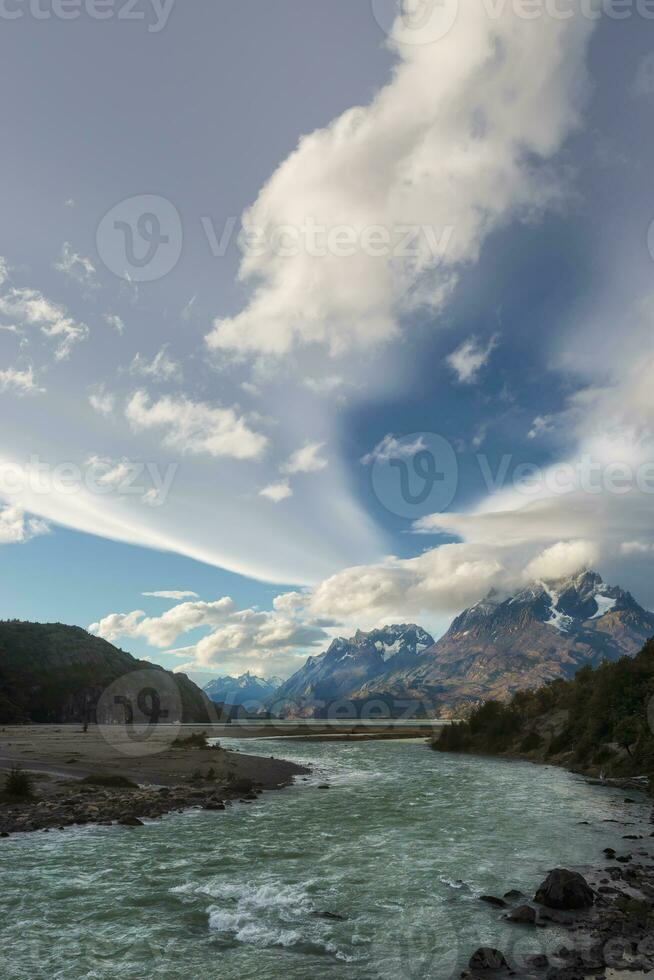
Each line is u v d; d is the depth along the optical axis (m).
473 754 116.12
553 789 57.81
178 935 18.33
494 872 25.97
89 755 72.38
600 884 24.23
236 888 23.03
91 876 24.42
